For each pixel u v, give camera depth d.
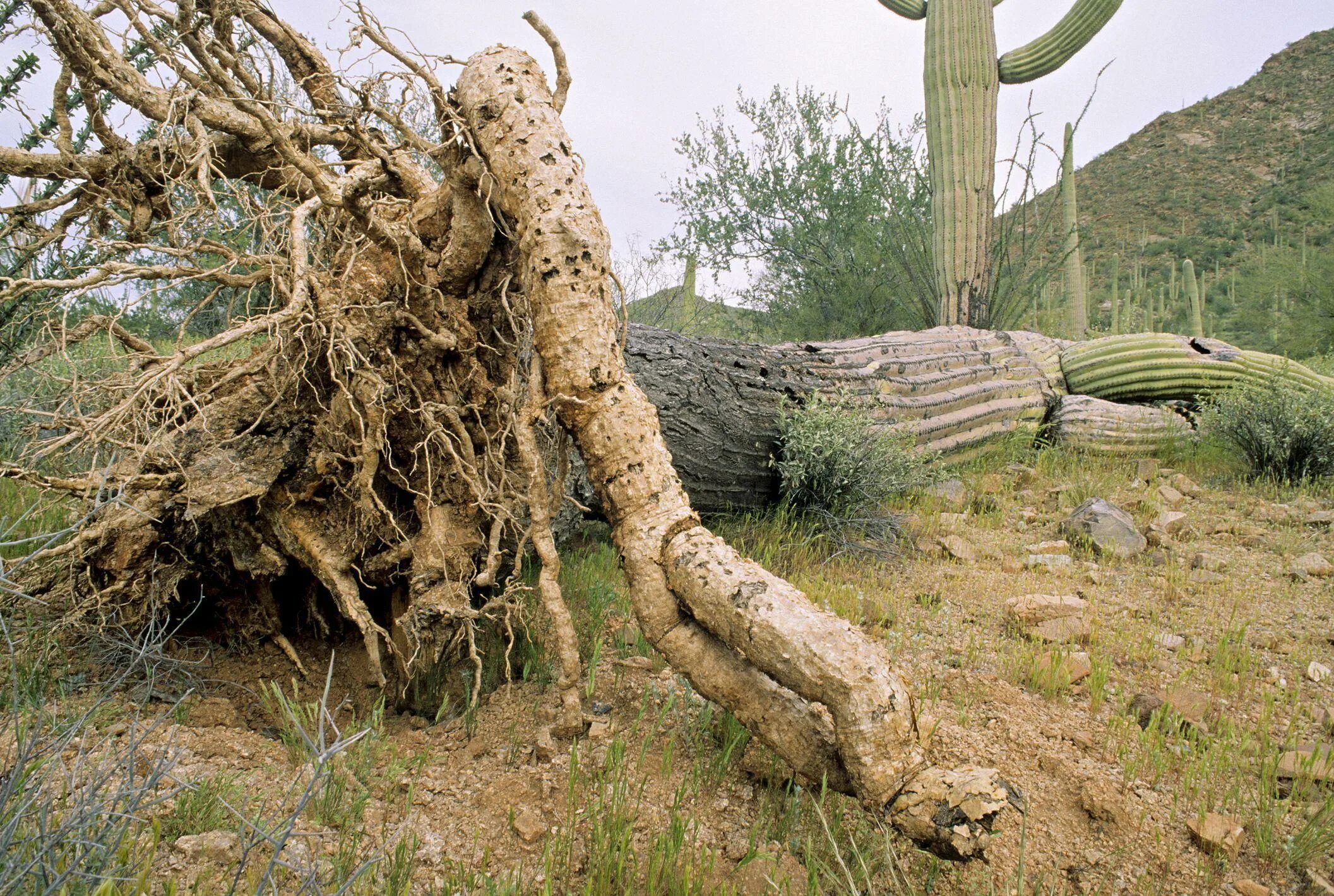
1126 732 2.96
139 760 2.45
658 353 4.96
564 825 2.42
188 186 3.04
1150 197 45.12
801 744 2.45
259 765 2.61
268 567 3.17
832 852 2.35
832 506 5.40
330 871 2.10
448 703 3.17
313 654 3.47
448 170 2.99
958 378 7.16
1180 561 4.82
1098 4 9.84
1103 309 27.66
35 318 3.86
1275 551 4.95
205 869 1.97
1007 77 10.67
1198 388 7.88
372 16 2.78
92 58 2.97
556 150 2.81
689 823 2.46
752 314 12.71
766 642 2.34
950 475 6.47
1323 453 6.25
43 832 1.66
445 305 3.21
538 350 2.82
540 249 2.73
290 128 3.41
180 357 2.61
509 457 3.36
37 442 2.85
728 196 12.61
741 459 5.32
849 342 7.20
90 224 3.30
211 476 2.97
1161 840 2.46
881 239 11.27
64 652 2.98
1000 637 3.86
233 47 3.11
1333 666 3.55
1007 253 10.48
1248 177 43.72
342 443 3.08
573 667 2.84
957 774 2.21
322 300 2.93
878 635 3.85
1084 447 7.17
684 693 3.18
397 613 3.27
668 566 2.60
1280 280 13.34
